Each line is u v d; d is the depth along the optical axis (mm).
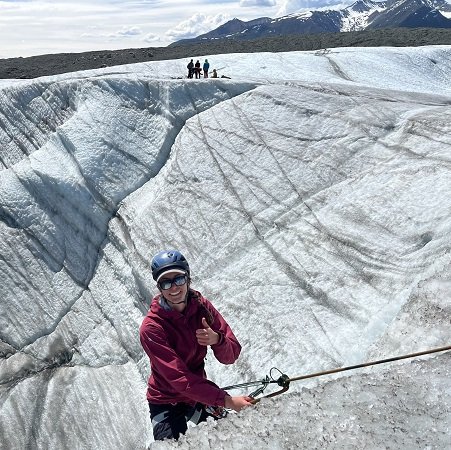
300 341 11891
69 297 23000
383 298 11070
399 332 6492
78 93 29391
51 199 25734
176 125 25516
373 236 12969
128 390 17266
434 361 4285
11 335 23359
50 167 26562
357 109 19969
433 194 12844
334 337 11242
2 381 20891
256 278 14938
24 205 26312
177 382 3453
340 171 17156
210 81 25750
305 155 18859
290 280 13992
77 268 23703
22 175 26984
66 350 21109
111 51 60688
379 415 3625
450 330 5832
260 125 21703
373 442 3342
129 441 15461
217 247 17766
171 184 22125
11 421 18578
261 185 18844
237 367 12578
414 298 6984
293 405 3836
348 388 4012
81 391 18344
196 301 3637
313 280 13352
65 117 29438
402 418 3578
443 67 40312
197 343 3662
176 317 3570
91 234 24047
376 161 16562
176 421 3857
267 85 24094
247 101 23469
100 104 28047
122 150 25875
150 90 27391
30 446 17578
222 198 19516
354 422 3566
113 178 25031
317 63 37000
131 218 22656
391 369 4293
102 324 20672
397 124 18031
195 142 23250
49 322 22781
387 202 13703
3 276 25094
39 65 54188
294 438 3463
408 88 34250
